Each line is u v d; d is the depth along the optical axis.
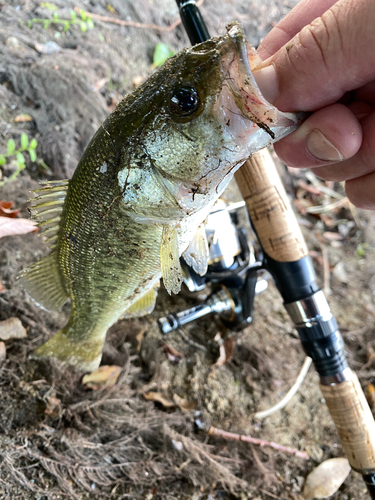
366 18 0.11
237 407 0.30
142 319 0.32
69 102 0.37
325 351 0.21
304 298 0.21
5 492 0.21
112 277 0.20
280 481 0.27
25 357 0.26
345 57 0.12
